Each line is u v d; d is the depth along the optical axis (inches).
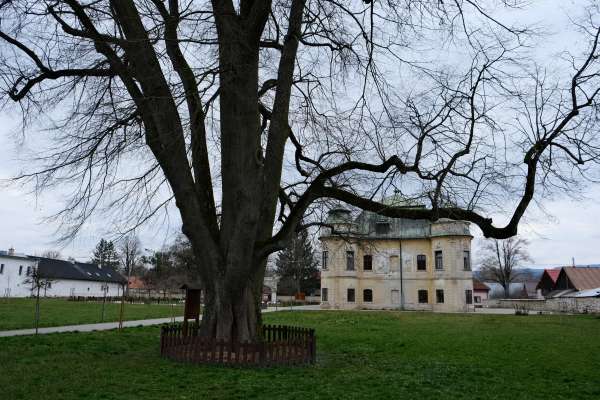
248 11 481.7
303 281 3120.1
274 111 492.1
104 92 453.1
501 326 1084.5
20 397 315.0
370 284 2167.8
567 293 2407.7
